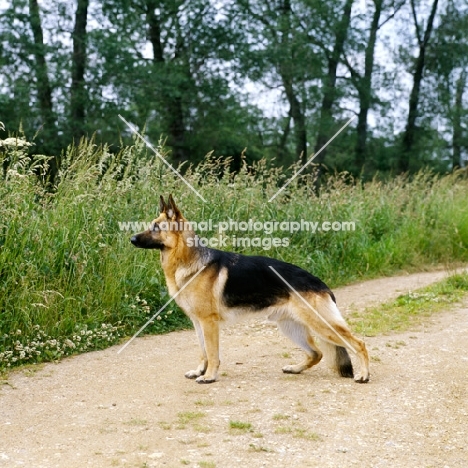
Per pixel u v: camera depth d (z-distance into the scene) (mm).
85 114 21875
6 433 4812
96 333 7461
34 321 7145
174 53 24703
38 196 8492
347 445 4594
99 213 8453
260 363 6781
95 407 5367
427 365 6578
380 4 29766
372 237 13406
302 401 5473
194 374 6230
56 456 4391
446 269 12352
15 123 20609
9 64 21328
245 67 24078
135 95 21703
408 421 5062
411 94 31516
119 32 22656
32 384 6031
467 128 32250
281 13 26688
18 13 21281
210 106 24500
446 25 30875
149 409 5305
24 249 7406
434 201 15070
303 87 25953
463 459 4434
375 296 10344
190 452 4441
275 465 4254
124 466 4223
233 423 4902
